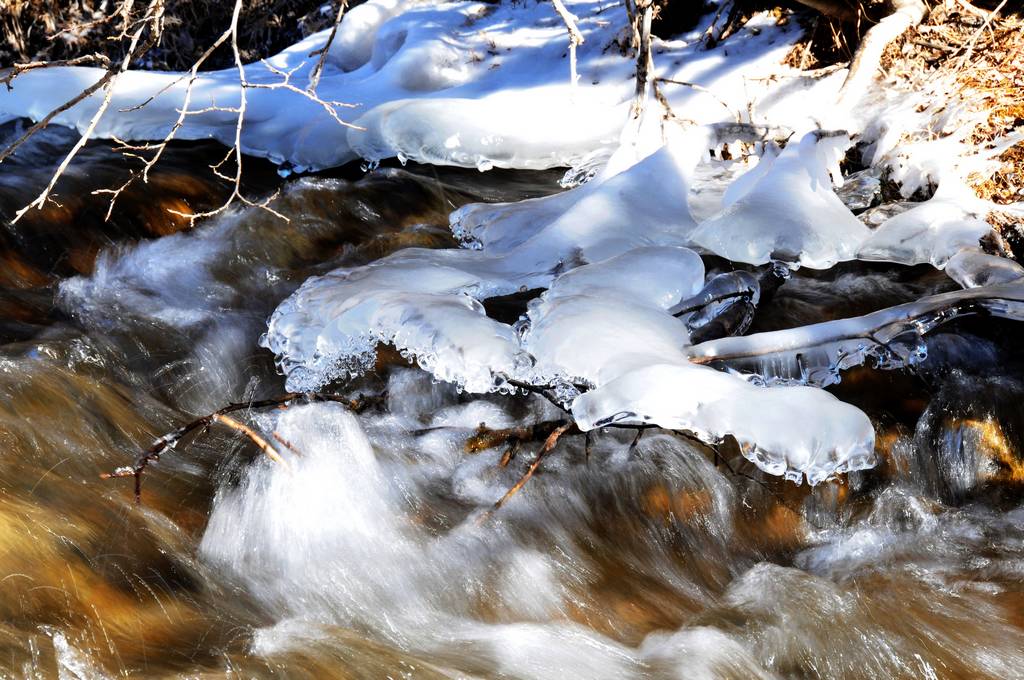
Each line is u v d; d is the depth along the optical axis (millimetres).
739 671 3846
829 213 6797
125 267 6844
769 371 4922
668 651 3922
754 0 9750
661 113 8125
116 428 4977
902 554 4637
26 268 6734
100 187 7734
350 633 3816
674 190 7207
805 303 6465
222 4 15078
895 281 6691
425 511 4555
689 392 4316
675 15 10211
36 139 8812
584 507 4715
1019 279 5789
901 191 7457
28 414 4777
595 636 4008
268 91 10219
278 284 6789
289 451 4582
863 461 4176
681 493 4848
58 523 4090
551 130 8930
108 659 3490
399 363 5664
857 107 8156
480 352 4777
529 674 3697
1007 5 8508
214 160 8672
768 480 4977
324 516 4371
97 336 5824
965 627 4090
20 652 3414
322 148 8820
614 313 5070
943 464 5207
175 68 14883
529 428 4766
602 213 6793
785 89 8719
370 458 4730
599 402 4289
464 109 8938
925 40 8406
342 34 12258
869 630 4059
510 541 4473
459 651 3820
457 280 5840
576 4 11555
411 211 7996
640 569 4496
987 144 7234
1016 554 4590
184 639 3674
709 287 5754
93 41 13750
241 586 4023
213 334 6074
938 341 5711
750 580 4410
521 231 6969
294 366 5375
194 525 4309
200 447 4949
